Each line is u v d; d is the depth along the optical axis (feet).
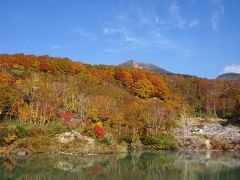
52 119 286.05
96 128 265.13
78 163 199.11
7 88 297.53
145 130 306.96
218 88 613.11
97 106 318.86
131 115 319.88
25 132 247.09
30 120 271.90
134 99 440.45
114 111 324.39
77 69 516.73
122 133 288.30
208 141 300.40
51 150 238.07
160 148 287.07
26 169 174.29
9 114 285.02
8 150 230.07
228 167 190.49
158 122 318.45
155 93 520.01
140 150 281.95
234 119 412.98
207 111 488.02
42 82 357.61
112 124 302.04
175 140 297.94
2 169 172.86
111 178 156.56
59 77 443.73
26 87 312.50
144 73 574.97
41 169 175.73
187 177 160.15
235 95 515.50
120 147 269.03
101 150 248.52
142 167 189.57
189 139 303.07
